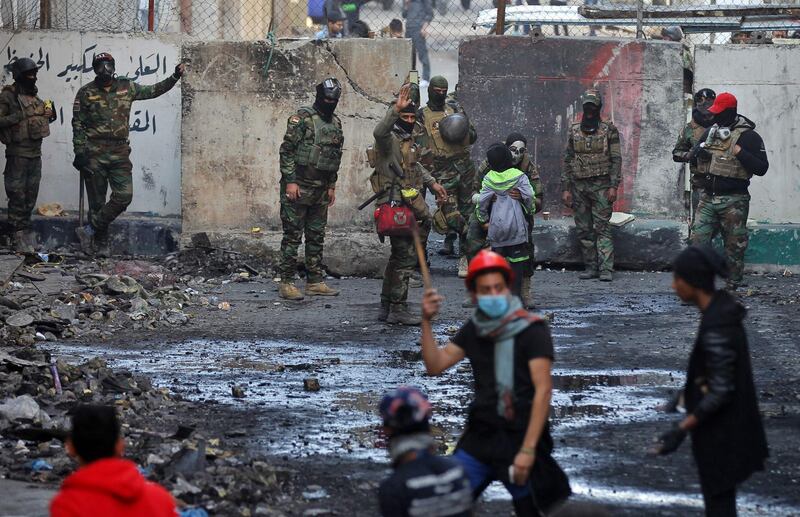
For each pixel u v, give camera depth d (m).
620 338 15.79
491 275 7.05
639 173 22.84
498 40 22.81
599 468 9.70
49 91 23.91
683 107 22.66
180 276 21.06
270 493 8.88
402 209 16.25
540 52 22.75
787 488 9.16
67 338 15.56
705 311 7.08
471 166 20.66
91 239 22.91
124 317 16.70
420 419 5.73
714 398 6.92
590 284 21.00
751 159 19.42
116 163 22.41
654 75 22.69
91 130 22.34
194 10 27.62
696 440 7.13
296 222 18.84
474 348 7.17
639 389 12.73
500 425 7.00
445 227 17.08
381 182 16.38
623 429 11.00
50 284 19.02
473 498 7.20
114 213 22.53
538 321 7.07
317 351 14.92
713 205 19.81
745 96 22.97
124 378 12.43
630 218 22.67
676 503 8.74
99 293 18.34
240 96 22.58
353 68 22.27
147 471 9.14
